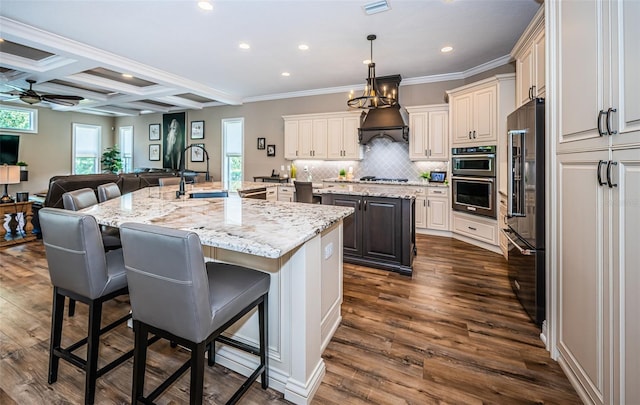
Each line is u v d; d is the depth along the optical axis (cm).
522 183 239
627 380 118
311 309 158
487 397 158
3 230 431
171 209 211
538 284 222
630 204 115
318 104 646
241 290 137
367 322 232
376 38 377
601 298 136
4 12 311
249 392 161
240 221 170
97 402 154
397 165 584
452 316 241
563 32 171
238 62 465
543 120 209
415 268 351
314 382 161
